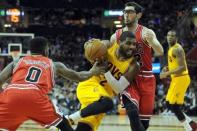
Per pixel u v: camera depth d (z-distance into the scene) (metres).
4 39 18.39
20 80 5.62
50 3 33.66
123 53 5.96
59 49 30.62
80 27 32.78
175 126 12.88
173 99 9.66
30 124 12.75
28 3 33.25
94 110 5.68
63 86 19.66
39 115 5.55
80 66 26.97
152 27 31.00
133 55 6.04
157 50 6.56
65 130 5.63
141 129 6.15
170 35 9.54
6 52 18.02
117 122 14.17
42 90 5.60
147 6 33.28
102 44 5.84
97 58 5.80
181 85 9.58
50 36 32.31
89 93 5.84
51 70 5.76
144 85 6.63
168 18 32.16
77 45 31.17
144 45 6.65
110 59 6.04
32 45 5.88
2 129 5.54
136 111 6.21
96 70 5.82
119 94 6.30
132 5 6.65
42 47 5.88
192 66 24.06
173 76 9.65
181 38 27.28
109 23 33.69
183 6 32.72
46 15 34.31
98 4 33.53
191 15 28.45
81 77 5.78
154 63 22.92
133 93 6.35
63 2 33.78
